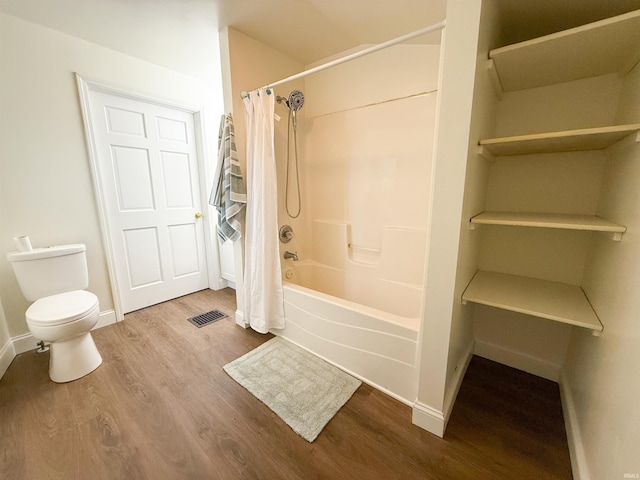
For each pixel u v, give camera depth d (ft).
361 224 7.50
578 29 3.03
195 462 3.80
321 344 5.96
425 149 6.20
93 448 4.00
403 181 6.63
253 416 4.56
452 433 4.21
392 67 6.40
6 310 6.04
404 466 3.73
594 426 3.31
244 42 6.33
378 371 5.07
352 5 5.08
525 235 5.19
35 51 5.92
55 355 5.36
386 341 4.87
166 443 4.08
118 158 7.61
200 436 4.19
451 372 4.42
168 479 3.59
